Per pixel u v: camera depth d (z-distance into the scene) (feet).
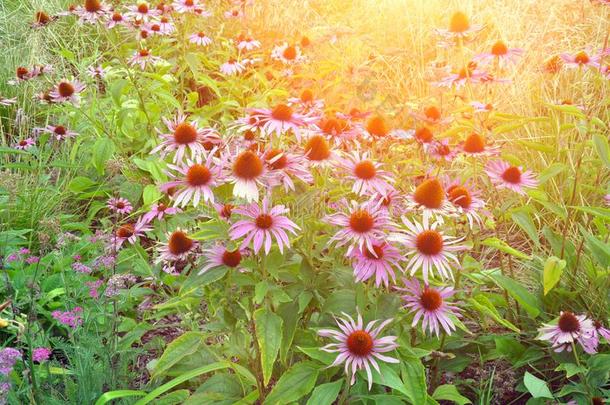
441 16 8.32
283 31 8.80
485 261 5.67
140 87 6.98
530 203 6.08
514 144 6.52
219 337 4.62
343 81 7.02
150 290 4.69
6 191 5.94
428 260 3.76
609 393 4.23
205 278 3.66
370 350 3.59
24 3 9.80
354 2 9.12
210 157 3.73
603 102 5.32
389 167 4.98
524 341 4.83
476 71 5.24
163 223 5.19
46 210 6.08
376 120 4.66
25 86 7.80
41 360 3.97
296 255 4.13
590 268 4.89
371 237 3.70
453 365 4.59
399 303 3.86
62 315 4.41
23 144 6.64
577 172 5.09
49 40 9.08
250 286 4.00
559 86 6.79
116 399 4.27
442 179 4.63
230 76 7.99
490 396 4.54
